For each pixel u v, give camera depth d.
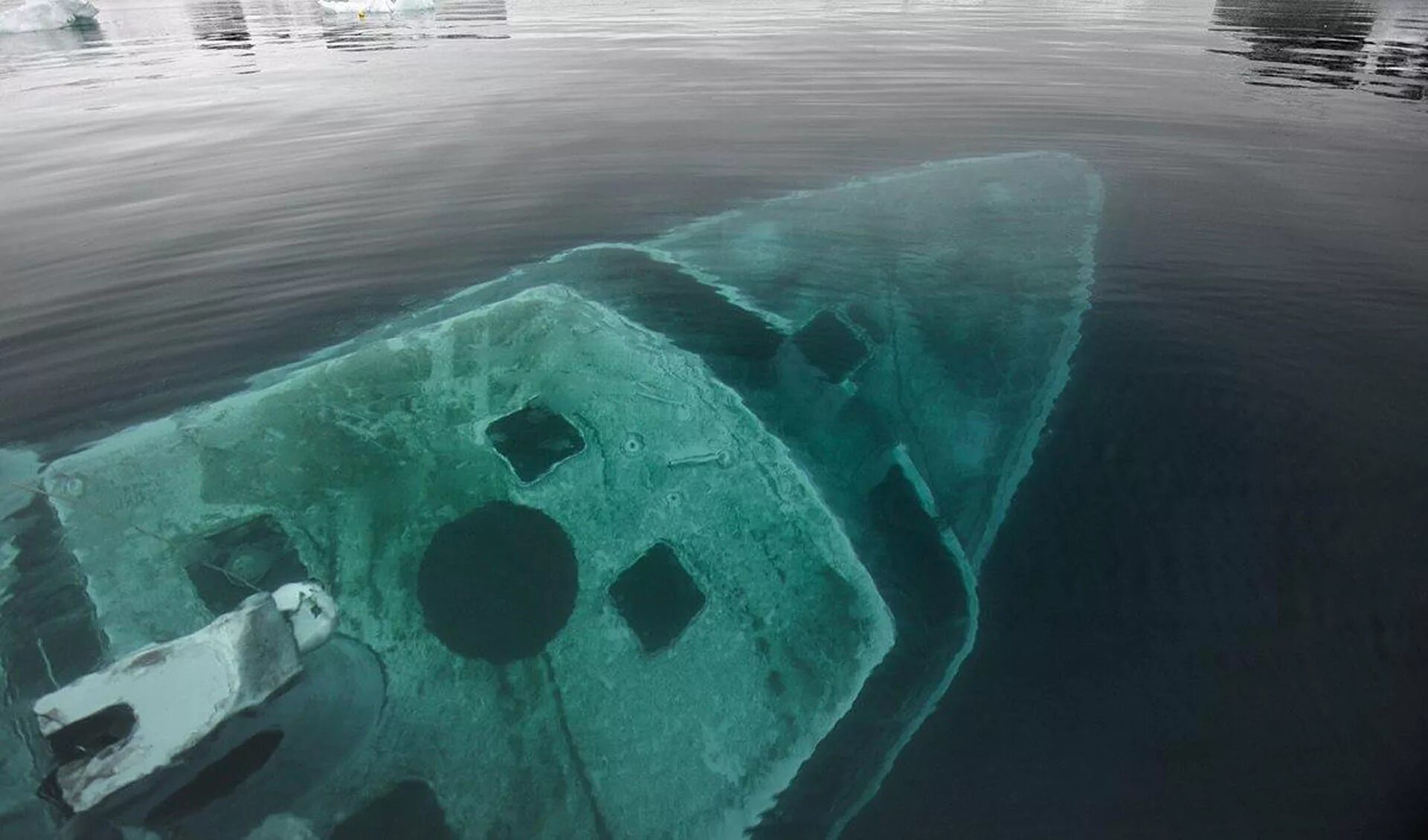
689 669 3.81
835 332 6.00
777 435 5.05
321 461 4.61
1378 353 5.79
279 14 28.52
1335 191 8.85
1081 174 9.16
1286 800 3.20
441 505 4.40
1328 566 4.18
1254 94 13.56
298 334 6.10
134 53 20.31
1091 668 3.78
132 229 8.25
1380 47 18.58
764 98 13.53
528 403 5.08
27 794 3.06
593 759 3.45
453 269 7.12
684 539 4.38
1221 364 5.70
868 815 3.25
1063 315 6.26
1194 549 4.33
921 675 3.81
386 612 3.89
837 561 4.38
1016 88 14.03
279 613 3.47
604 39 20.80
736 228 7.73
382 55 19.03
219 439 4.76
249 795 3.12
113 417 5.16
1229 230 7.76
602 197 8.78
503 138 11.30
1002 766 3.40
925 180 8.86
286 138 11.59
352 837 3.09
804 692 3.76
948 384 5.54
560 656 3.79
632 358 5.54
